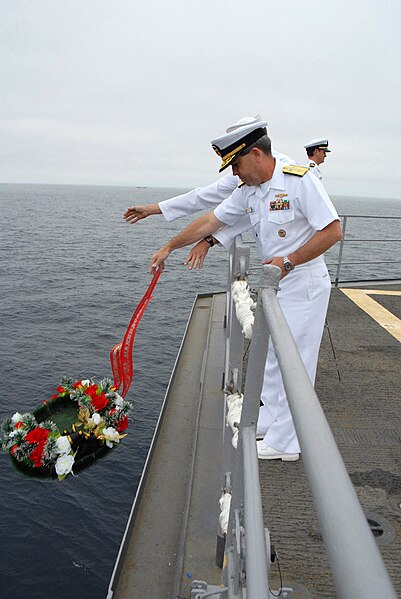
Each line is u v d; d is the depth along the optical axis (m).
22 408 15.27
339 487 0.55
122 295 33.75
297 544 2.17
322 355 4.38
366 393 3.64
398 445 2.96
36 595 7.72
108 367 19.45
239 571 1.27
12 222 97.88
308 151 5.46
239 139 2.41
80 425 3.14
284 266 2.34
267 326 1.23
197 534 2.36
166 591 2.13
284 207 2.49
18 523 9.37
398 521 2.32
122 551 2.23
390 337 4.89
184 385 4.21
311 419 0.68
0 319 26.64
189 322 5.91
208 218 2.99
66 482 10.73
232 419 1.87
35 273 41.84
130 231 87.12
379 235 70.88
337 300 6.23
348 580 0.45
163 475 2.90
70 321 26.77
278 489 2.52
